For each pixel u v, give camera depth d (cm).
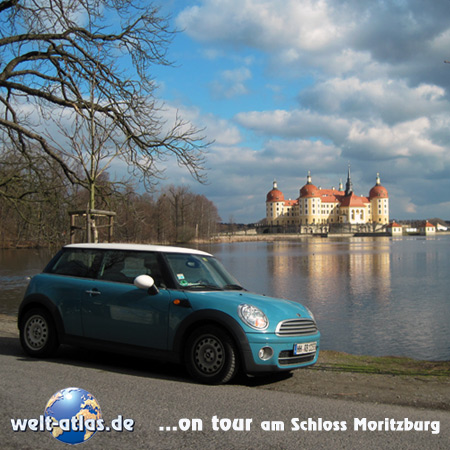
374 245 13938
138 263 709
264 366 602
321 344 1861
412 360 914
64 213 1538
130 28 1427
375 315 2525
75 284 734
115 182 1457
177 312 640
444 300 3081
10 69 1394
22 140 1545
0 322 1210
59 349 830
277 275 4897
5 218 1834
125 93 1452
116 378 628
